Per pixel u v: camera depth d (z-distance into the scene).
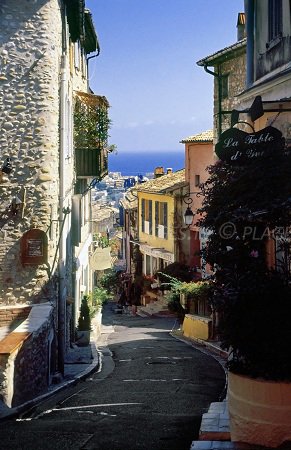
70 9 16.30
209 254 7.61
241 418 6.79
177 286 22.50
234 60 21.42
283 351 6.65
